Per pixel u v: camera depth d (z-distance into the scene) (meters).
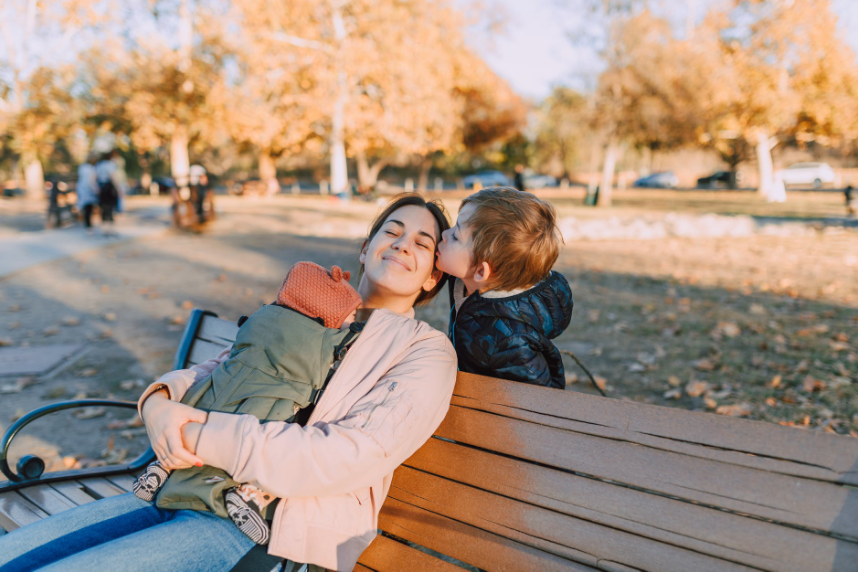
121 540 1.55
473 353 1.82
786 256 11.23
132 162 49.97
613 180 62.09
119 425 4.07
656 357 5.36
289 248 12.80
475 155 59.41
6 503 2.20
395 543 1.81
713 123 28.61
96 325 6.58
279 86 27.08
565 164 57.62
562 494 1.57
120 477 2.49
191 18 24.81
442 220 2.11
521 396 1.66
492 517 1.66
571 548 1.53
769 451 1.34
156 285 8.79
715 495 1.38
